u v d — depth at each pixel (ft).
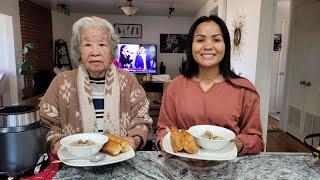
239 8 10.23
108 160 2.64
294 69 12.47
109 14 23.89
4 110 2.62
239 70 10.16
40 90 16.62
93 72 3.61
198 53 3.46
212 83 3.60
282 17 16.43
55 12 21.81
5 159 2.49
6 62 15.08
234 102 3.43
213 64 3.45
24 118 2.52
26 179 2.50
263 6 7.85
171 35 24.62
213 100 3.46
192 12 21.67
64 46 22.26
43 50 19.66
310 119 11.10
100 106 3.69
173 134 2.80
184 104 3.57
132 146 3.14
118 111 3.70
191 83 3.69
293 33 12.53
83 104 3.57
